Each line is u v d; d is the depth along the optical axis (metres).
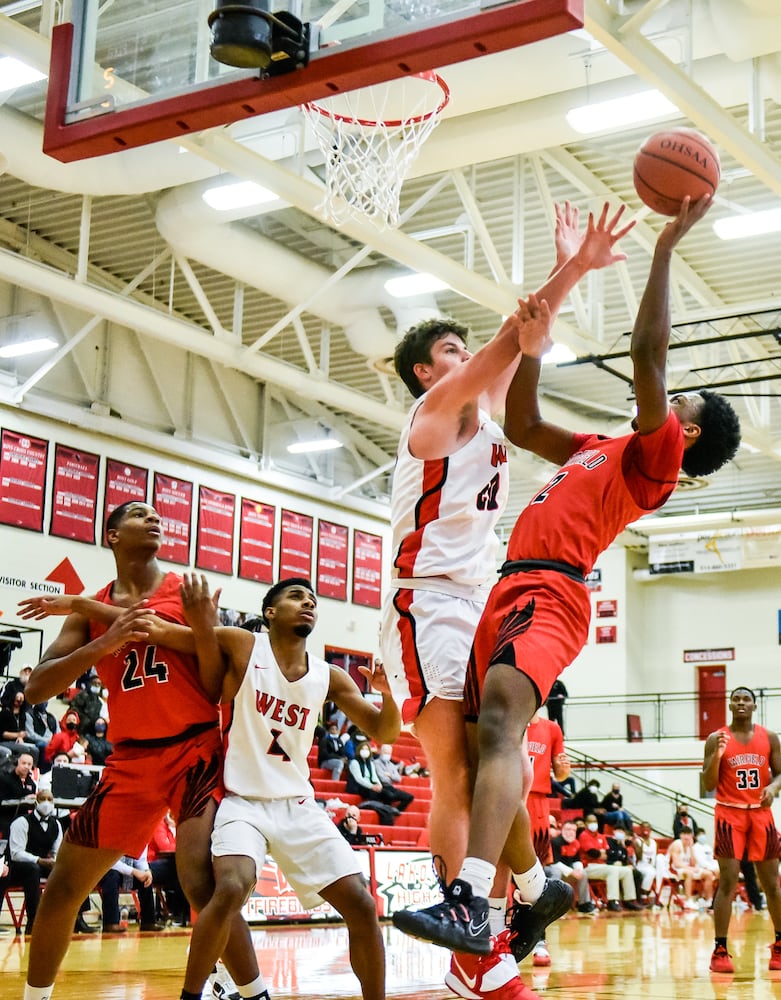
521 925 3.47
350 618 21.62
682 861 18.50
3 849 10.54
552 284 3.38
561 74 10.08
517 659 3.00
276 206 13.28
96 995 5.39
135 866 10.66
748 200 14.76
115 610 4.11
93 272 17.73
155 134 5.02
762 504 24.12
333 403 17.69
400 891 11.67
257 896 11.05
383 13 4.41
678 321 15.03
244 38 4.47
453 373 3.43
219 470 19.69
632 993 5.68
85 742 13.59
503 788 2.82
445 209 15.27
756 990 5.90
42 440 17.11
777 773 7.52
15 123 11.95
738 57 10.32
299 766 4.10
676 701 24.80
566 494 3.29
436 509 3.54
